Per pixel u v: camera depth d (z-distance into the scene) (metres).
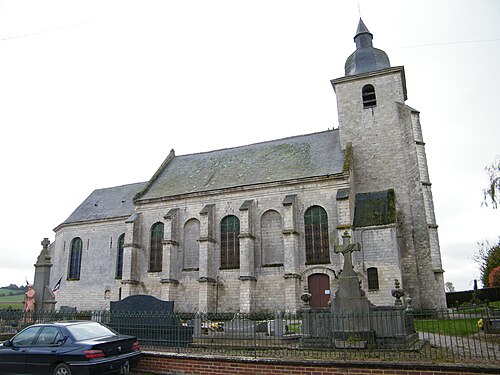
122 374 11.96
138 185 49.66
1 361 12.43
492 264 50.75
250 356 13.64
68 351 11.44
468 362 11.60
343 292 16.25
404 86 39.91
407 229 33.41
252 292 32.66
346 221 30.61
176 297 36.09
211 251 35.16
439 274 31.67
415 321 19.22
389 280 29.20
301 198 33.62
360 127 36.97
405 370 10.83
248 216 33.75
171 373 13.46
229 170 39.62
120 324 17.55
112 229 44.94
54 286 47.28
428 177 34.22
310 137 40.47
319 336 15.56
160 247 38.38
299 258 32.44
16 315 18.94
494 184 19.44
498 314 17.94
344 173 32.25
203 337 16.88
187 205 37.97
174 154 47.28
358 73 38.25
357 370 11.27
